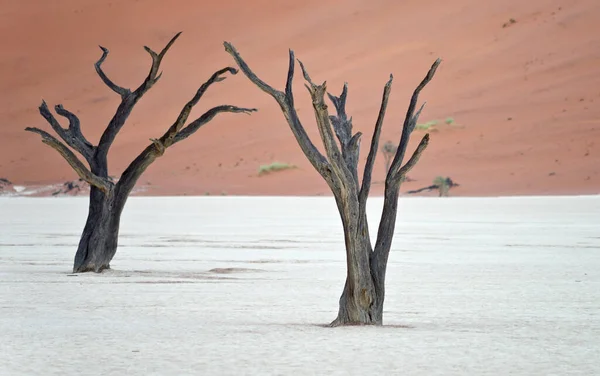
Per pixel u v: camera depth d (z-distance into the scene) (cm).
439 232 9494
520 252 7044
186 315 3828
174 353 2939
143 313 3888
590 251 7144
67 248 7531
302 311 3972
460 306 4147
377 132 3494
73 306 4097
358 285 3522
